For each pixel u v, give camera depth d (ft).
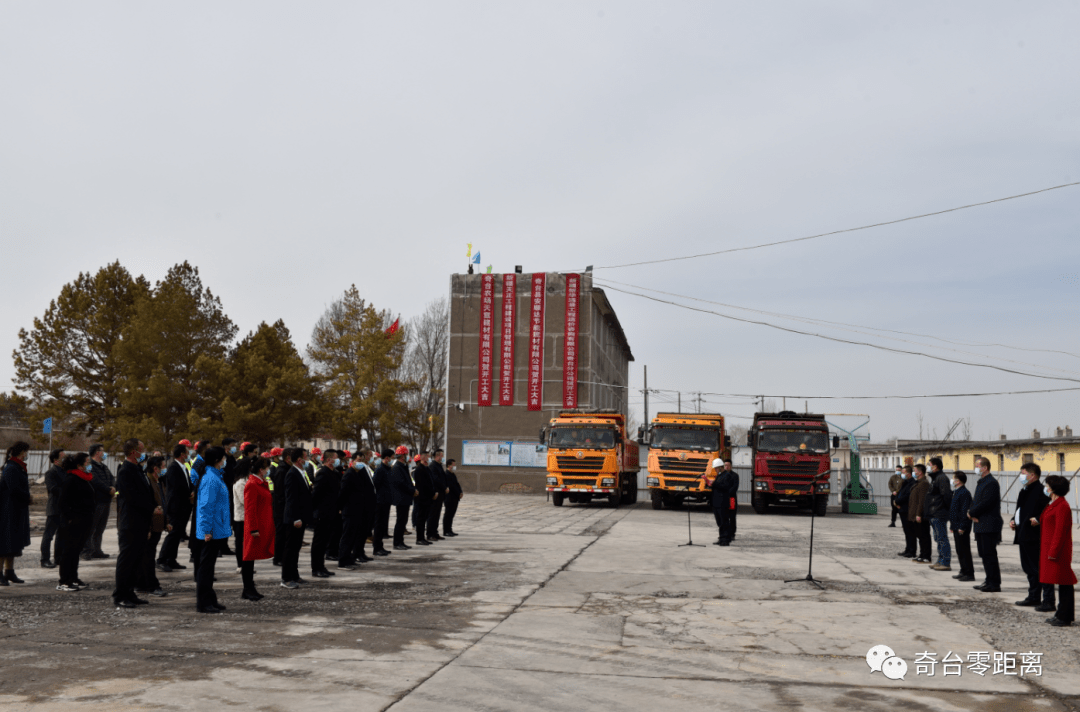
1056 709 19.57
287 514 36.47
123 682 20.20
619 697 19.67
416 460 56.39
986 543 38.65
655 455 100.68
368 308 170.19
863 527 80.38
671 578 40.45
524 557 48.16
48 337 152.97
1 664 21.94
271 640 25.25
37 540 55.57
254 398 145.48
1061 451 122.01
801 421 98.02
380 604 32.01
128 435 131.23
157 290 150.20
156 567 41.88
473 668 22.16
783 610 32.30
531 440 145.89
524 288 149.18
